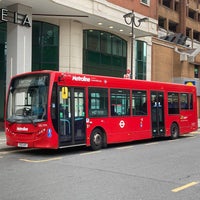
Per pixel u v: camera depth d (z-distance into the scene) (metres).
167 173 9.98
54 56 24.66
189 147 16.09
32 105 13.43
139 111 17.34
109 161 11.94
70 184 8.47
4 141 16.58
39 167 10.74
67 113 13.71
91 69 27.08
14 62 21.00
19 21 20.91
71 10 22.45
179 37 50.34
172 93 19.89
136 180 9.02
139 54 32.59
